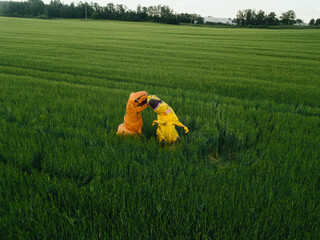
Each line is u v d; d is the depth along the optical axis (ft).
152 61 49.42
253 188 8.34
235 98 22.59
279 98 23.22
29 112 16.49
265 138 12.58
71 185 8.46
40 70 38.11
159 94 23.94
